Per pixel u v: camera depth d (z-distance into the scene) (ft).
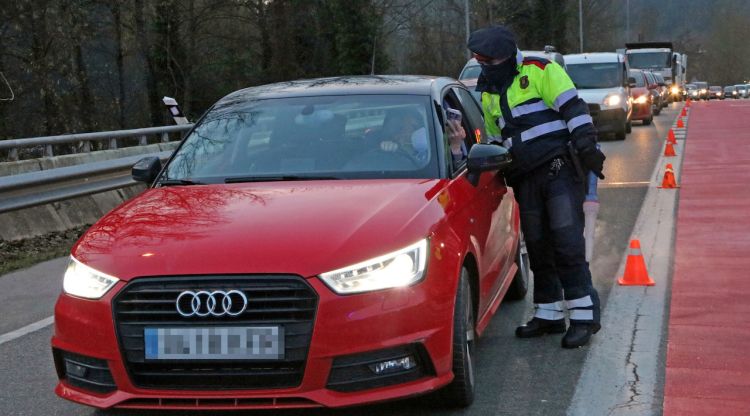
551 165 28.30
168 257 20.99
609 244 46.37
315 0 258.98
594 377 25.67
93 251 22.13
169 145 101.14
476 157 26.27
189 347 20.47
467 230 24.75
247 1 228.02
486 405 23.73
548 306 30.32
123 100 203.82
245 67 240.94
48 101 152.56
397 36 314.55
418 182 25.18
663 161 89.92
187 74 217.97
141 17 198.39
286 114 29.17
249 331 20.31
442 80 31.89
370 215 22.27
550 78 28.02
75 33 155.43
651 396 23.88
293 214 22.56
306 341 20.27
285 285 20.34
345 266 20.54
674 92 282.15
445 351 21.61
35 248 54.29
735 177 72.84
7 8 145.28
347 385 20.43
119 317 20.92
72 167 60.49
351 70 256.52
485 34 28.12
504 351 28.73
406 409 23.53
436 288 21.48
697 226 50.49
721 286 35.96
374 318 20.44
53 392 26.25
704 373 25.53
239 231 21.75
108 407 21.03
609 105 120.47
